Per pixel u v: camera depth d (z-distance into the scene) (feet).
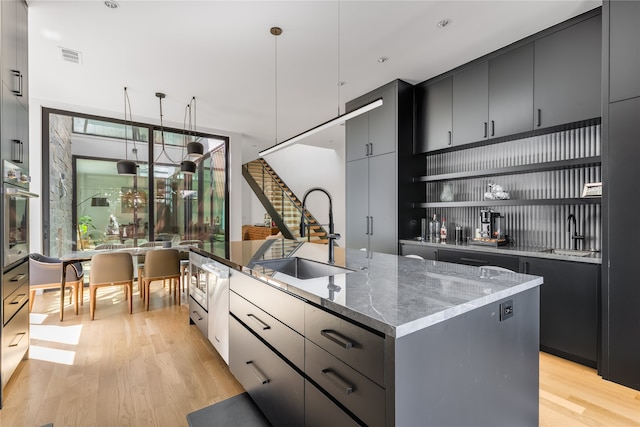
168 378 7.46
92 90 13.75
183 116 17.42
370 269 5.83
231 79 12.67
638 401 6.48
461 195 12.50
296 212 29.40
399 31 9.41
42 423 5.88
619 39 7.17
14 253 7.44
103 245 15.72
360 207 14.34
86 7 8.32
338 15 8.69
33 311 12.46
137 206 17.98
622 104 7.11
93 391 6.91
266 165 35.53
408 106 13.05
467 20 8.88
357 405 3.56
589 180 9.14
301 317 4.60
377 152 13.52
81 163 16.44
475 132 11.04
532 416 4.76
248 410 6.27
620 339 7.09
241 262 6.95
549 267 8.50
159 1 8.10
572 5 8.16
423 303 3.68
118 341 9.56
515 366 4.49
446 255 11.02
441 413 3.47
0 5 6.61
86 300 14.03
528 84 9.63
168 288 16.33
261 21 8.95
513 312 4.46
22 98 7.99
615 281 7.17
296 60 11.18
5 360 6.75
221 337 7.79
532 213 10.39
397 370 3.06
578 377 7.43
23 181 7.90
